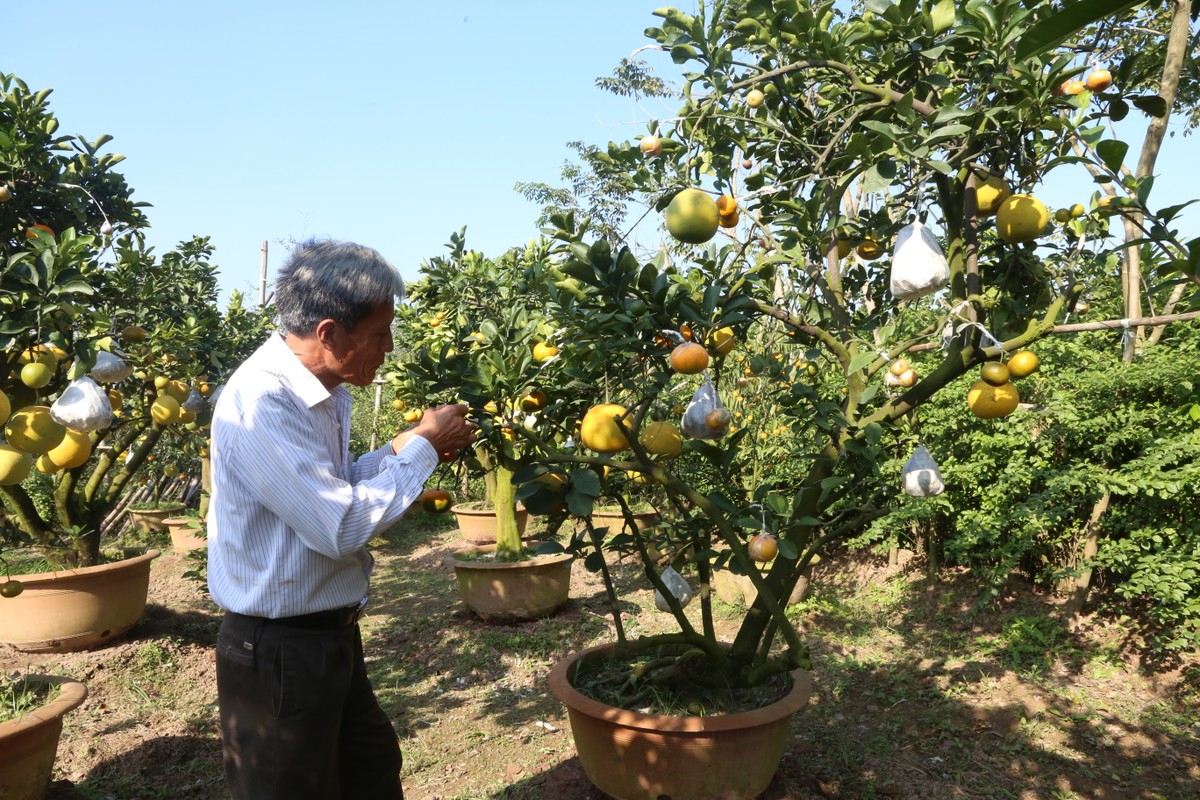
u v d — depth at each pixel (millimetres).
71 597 3990
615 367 2195
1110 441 3783
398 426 9727
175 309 5043
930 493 2053
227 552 1665
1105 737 3184
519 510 7176
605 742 2285
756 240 2467
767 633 2535
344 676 1741
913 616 4684
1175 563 3525
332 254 1629
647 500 6141
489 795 2840
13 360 2529
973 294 2123
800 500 2373
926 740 3186
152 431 4609
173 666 4180
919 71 2068
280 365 1638
